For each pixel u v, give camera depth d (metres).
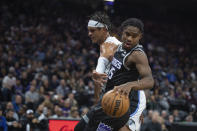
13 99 9.67
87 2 21.86
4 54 12.47
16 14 17.30
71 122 5.66
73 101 9.56
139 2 24.11
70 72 12.49
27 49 13.69
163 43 20.69
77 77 11.95
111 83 3.46
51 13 18.66
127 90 3.04
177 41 21.91
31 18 17.19
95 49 15.40
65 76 11.53
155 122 8.65
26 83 10.84
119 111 3.01
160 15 24.80
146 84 3.10
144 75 3.17
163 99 11.22
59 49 14.05
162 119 9.02
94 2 21.23
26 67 12.03
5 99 9.57
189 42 22.42
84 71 12.98
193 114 10.76
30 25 16.52
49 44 14.84
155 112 8.78
